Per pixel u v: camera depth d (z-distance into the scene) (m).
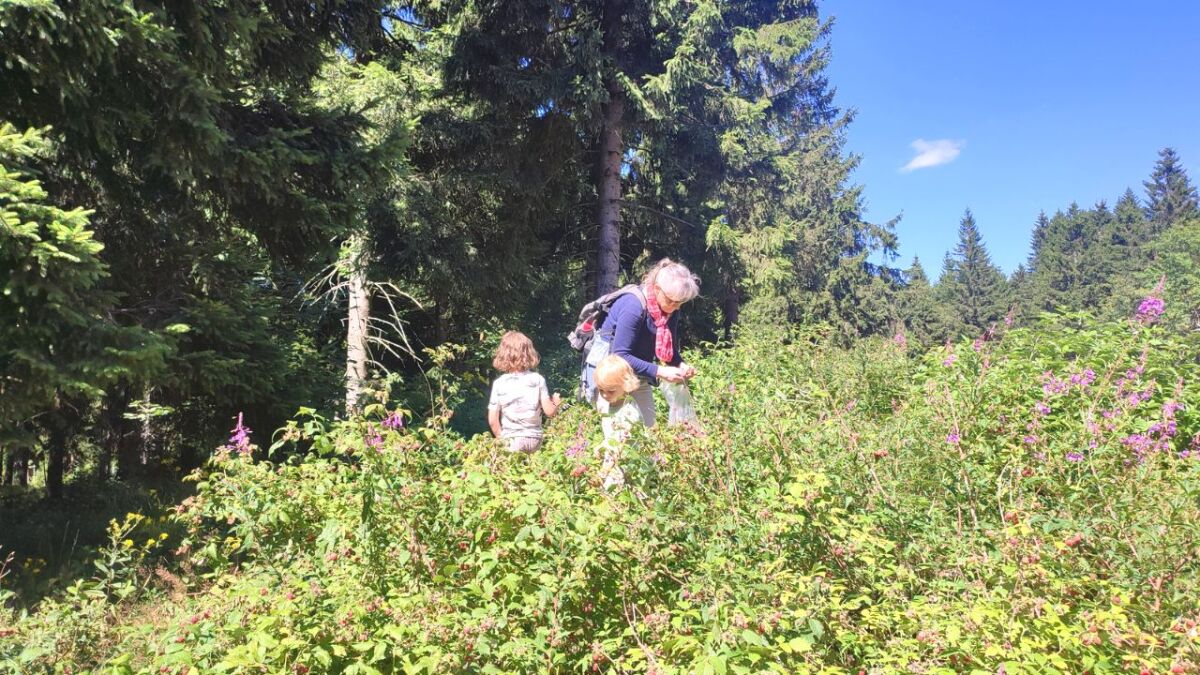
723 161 17.22
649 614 2.37
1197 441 4.18
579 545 2.39
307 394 7.90
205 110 5.66
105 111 5.59
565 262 15.77
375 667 2.33
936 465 3.42
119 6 4.93
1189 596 2.40
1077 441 3.69
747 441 3.32
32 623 3.34
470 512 2.69
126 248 6.79
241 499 3.16
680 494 2.89
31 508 9.89
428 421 3.48
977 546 2.81
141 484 11.59
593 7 13.36
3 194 4.47
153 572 4.82
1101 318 6.49
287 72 7.47
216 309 6.69
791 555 2.71
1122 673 2.14
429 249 12.02
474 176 12.12
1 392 4.96
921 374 5.95
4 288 4.61
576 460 2.98
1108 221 89.69
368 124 7.38
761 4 26.86
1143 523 2.79
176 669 2.32
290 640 2.17
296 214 6.85
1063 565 2.61
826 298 29.28
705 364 6.93
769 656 2.12
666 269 4.00
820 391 4.11
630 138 15.01
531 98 12.10
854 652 2.39
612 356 3.86
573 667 2.36
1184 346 5.33
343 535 2.86
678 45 13.57
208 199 6.88
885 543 2.61
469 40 11.90
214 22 5.99
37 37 4.96
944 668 2.11
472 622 2.27
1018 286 82.94
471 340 15.73
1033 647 2.15
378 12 8.02
